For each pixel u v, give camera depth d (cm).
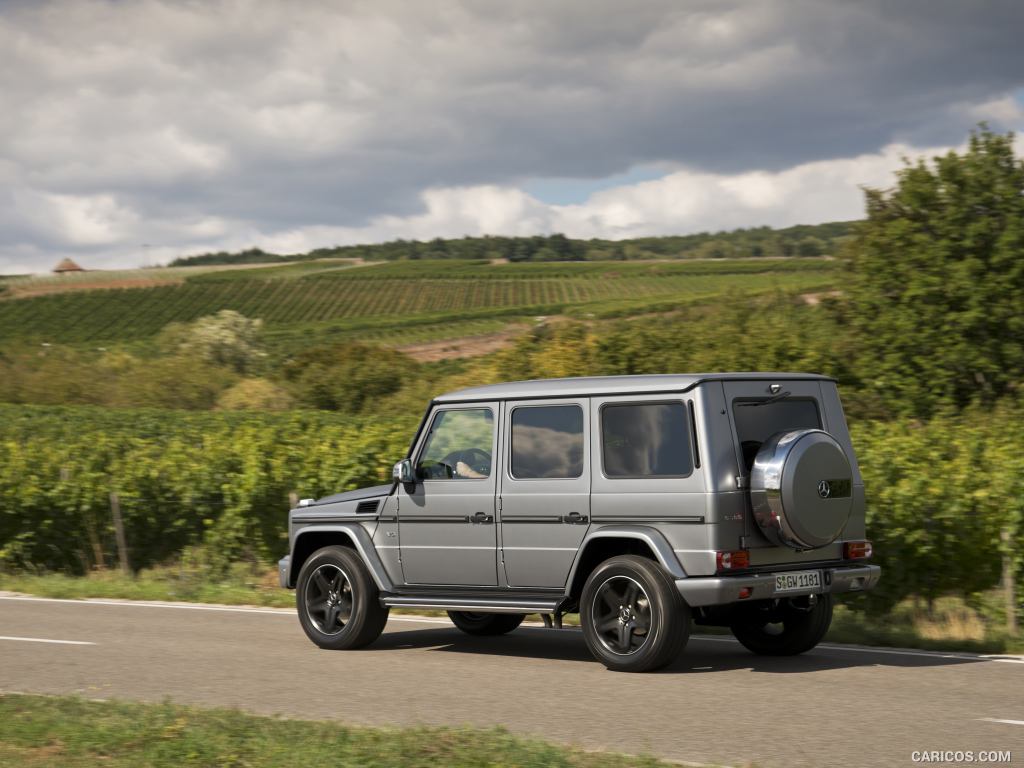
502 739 580
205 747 573
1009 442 1306
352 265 17612
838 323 2941
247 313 13588
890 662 853
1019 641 938
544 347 3133
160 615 1190
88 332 12181
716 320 3019
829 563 848
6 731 618
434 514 918
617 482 826
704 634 1030
